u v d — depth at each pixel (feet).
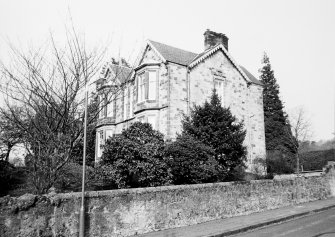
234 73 89.25
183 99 75.66
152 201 36.88
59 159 31.99
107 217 32.55
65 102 30.94
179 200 39.88
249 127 89.35
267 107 139.64
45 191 31.09
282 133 130.62
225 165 57.77
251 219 44.01
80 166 56.03
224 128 58.39
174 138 68.74
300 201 62.59
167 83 74.43
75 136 33.42
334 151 115.55
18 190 50.49
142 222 35.50
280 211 51.62
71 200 30.01
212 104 61.82
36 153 31.83
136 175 45.44
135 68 81.97
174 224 38.68
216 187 45.24
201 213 42.29
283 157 112.68
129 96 88.74
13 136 45.85
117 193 33.71
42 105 31.55
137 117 79.05
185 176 48.60
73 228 29.73
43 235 27.73
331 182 74.84
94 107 36.40
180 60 79.30
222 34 91.30
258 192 52.42
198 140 55.06
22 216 26.68
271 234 35.68
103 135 93.76
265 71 150.10
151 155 45.57
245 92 90.99
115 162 45.11
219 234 35.04
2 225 25.45
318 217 47.98
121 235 33.35
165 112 73.56
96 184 49.62
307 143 166.50
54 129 31.63
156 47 81.10
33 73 31.45
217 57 85.61
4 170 54.49
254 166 85.46
